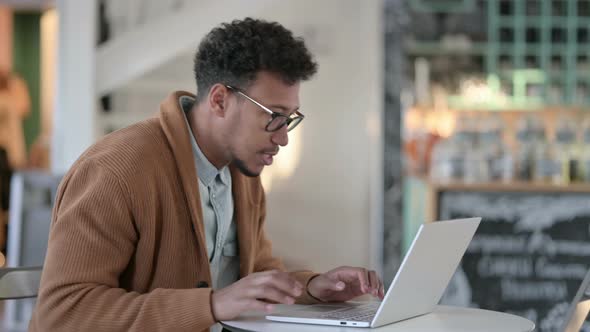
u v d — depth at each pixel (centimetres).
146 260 210
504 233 458
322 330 186
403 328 191
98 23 618
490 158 488
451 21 760
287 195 698
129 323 190
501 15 763
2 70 1081
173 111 217
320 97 693
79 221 198
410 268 188
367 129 692
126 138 212
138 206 205
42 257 385
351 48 692
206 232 228
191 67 659
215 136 217
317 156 696
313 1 689
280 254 698
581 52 770
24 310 466
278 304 222
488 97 757
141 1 618
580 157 498
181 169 213
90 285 195
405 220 650
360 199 696
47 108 1120
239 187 235
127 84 643
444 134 752
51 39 1116
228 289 190
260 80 208
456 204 462
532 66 768
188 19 601
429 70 760
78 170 206
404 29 673
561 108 769
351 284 226
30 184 396
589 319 266
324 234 698
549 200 457
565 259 455
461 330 190
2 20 1095
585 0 768
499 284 456
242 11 602
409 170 666
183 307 189
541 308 455
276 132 211
